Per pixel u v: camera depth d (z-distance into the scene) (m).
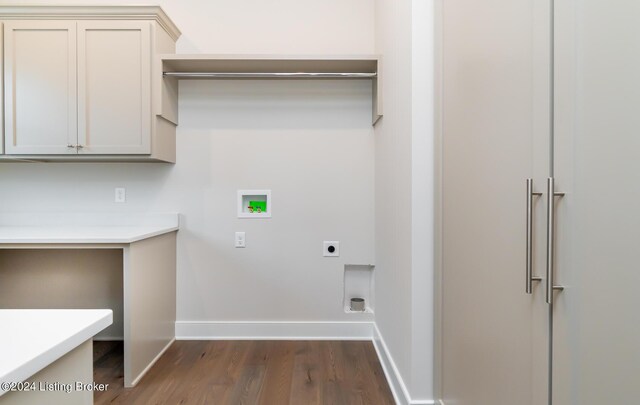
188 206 2.58
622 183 0.60
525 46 0.87
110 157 2.25
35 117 2.21
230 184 2.58
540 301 0.81
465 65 1.22
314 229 2.60
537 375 0.82
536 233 0.82
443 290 1.45
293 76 2.39
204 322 2.58
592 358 0.66
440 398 1.48
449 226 1.38
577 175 0.70
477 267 1.14
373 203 2.59
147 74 2.21
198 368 2.11
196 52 2.60
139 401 1.76
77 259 2.56
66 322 0.65
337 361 2.21
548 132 0.78
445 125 1.42
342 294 2.60
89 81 2.21
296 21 2.61
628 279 0.58
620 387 0.60
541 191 0.81
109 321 0.70
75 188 2.56
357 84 2.59
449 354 1.38
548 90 0.78
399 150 1.78
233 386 1.90
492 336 1.05
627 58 0.58
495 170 1.03
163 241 2.34
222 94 2.57
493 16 1.03
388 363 1.99
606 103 0.63
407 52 1.61
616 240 0.61
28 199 2.56
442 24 1.44
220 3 2.61
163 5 2.60
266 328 2.58
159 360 2.21
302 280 2.60
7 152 2.20
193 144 2.57
